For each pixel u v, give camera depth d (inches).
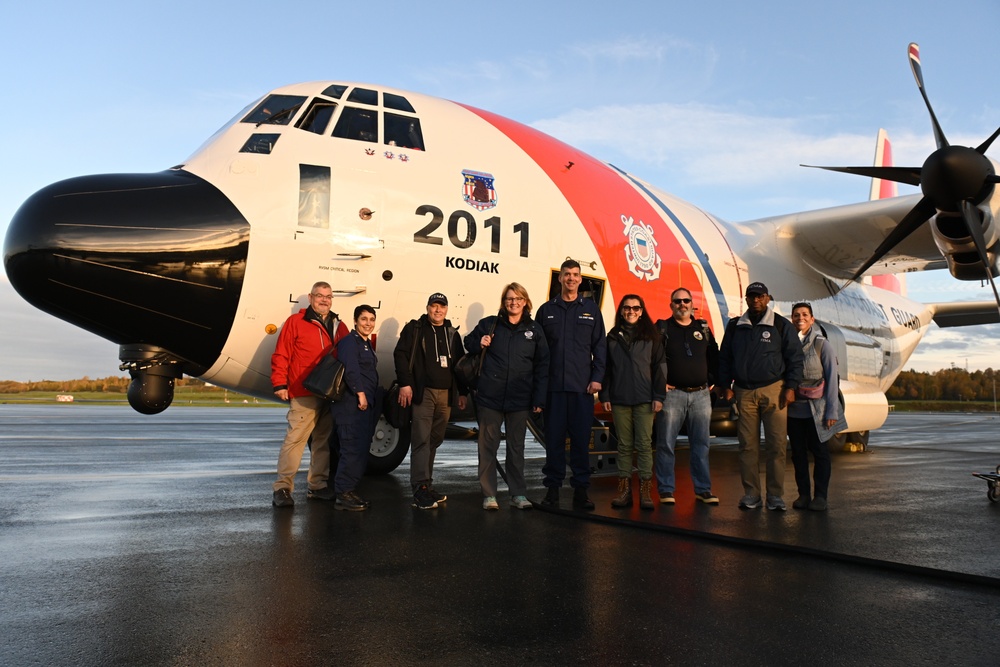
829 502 245.8
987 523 203.5
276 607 123.1
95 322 235.3
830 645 107.7
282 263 250.1
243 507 224.4
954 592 135.3
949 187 287.7
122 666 97.2
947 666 100.0
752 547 171.6
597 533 188.4
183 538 176.9
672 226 372.5
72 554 159.3
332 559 157.0
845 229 438.3
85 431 644.7
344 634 110.6
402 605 125.2
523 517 212.2
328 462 244.7
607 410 241.0
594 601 128.6
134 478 298.5
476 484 291.7
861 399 448.8
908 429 920.3
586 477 229.9
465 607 124.6
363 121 281.0
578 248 313.1
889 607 125.9
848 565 155.3
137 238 230.4
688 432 248.7
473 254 282.7
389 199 269.1
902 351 588.1
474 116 315.9
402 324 269.6
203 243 238.4
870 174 326.6
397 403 235.5
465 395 237.6
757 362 228.5
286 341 232.7
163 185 247.6
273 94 283.7
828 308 497.4
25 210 230.5
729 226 439.5
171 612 119.8
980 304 618.8
